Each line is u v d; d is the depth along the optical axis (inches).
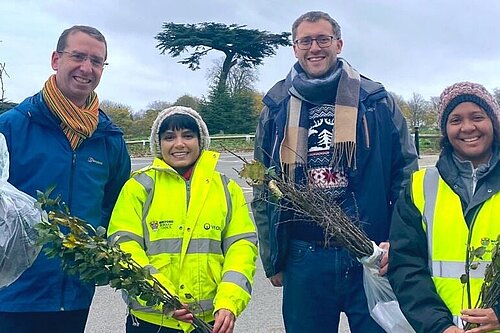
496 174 112.7
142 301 123.0
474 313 103.8
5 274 117.6
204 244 130.8
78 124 133.3
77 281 132.0
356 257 130.3
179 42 2202.3
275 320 236.4
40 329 131.2
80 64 133.3
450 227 113.7
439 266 113.7
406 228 117.0
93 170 137.2
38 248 118.9
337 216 126.6
